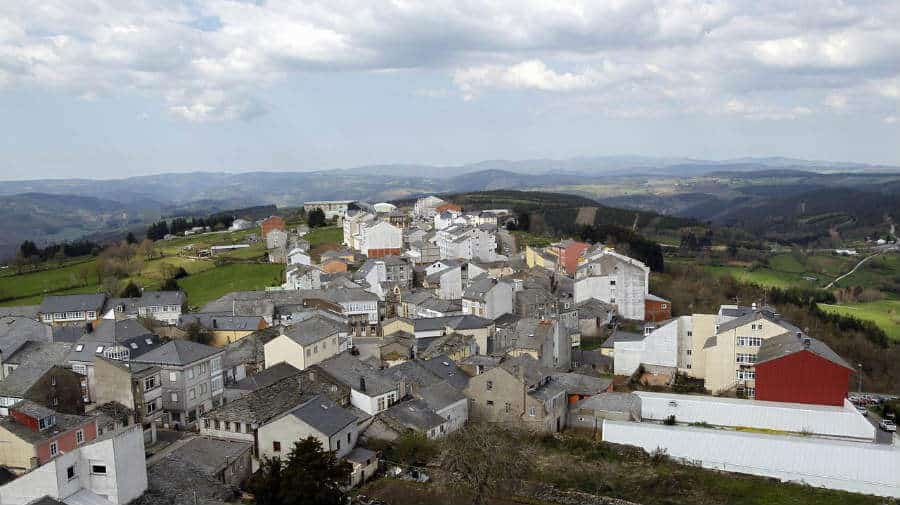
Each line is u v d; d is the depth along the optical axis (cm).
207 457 7025
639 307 15250
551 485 7569
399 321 13312
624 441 8588
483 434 7531
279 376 10088
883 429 9175
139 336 11225
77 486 5694
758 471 7962
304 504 5984
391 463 7731
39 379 9281
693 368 11412
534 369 9512
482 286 14412
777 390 9200
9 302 18338
